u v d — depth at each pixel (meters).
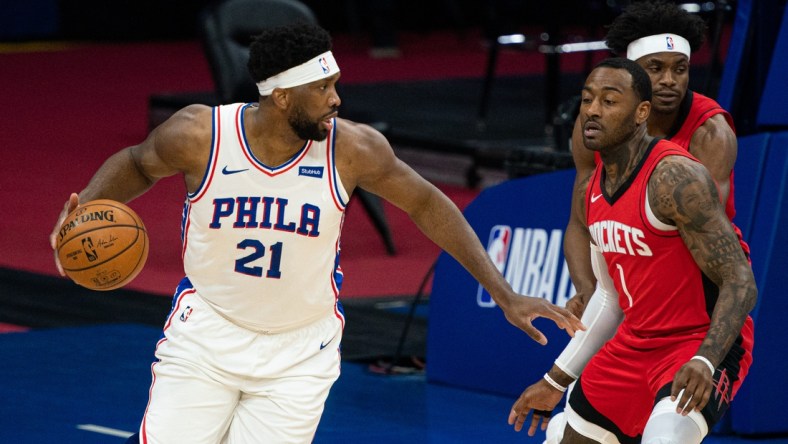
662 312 10.05
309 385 9.95
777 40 14.65
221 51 23.77
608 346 10.56
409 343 19.16
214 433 10.00
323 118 9.32
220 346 9.80
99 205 9.80
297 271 9.66
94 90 44.69
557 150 18.09
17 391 16.00
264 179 9.48
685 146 11.27
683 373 9.20
